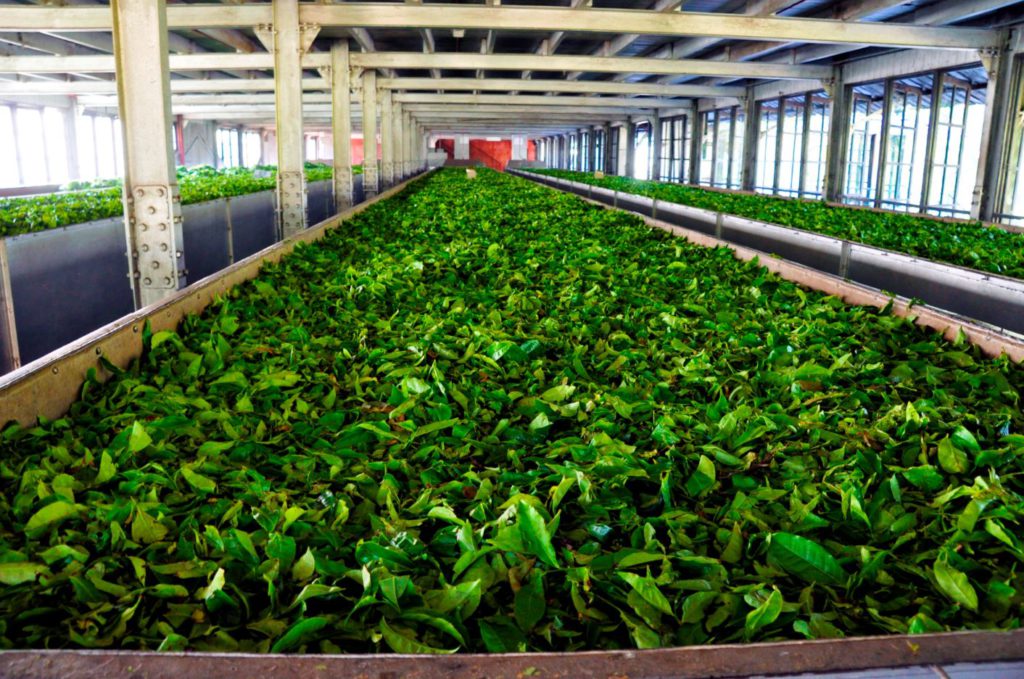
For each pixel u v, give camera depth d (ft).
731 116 89.15
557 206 47.26
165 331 14.60
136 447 9.50
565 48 66.44
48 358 11.41
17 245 20.80
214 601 6.57
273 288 20.11
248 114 116.26
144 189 20.71
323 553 7.45
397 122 95.86
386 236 32.96
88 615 6.47
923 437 10.16
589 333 15.57
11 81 74.23
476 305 18.47
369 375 13.30
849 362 13.85
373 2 39.45
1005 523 8.03
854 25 42.80
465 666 4.80
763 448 10.11
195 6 39.83
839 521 8.25
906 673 4.80
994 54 46.01
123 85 20.26
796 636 6.27
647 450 10.07
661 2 44.68
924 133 61.46
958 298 22.47
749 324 16.26
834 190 66.74
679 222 48.16
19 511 8.26
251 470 9.04
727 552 7.54
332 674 4.70
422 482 9.16
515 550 7.23
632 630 6.25
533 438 10.41
